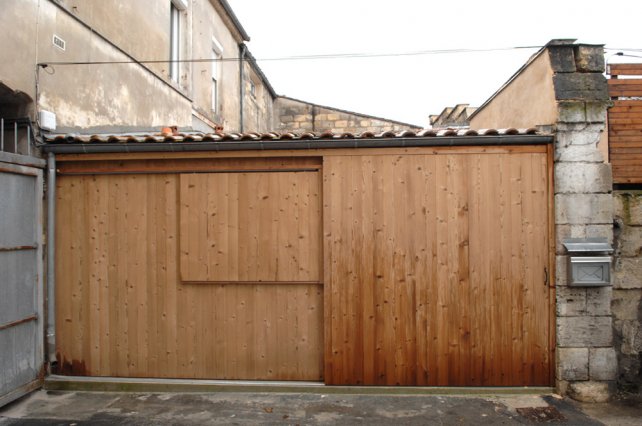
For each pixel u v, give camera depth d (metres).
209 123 10.12
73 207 4.76
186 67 8.88
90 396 4.51
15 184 4.27
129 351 4.72
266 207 4.62
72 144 4.61
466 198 4.49
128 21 6.61
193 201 4.65
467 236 4.49
